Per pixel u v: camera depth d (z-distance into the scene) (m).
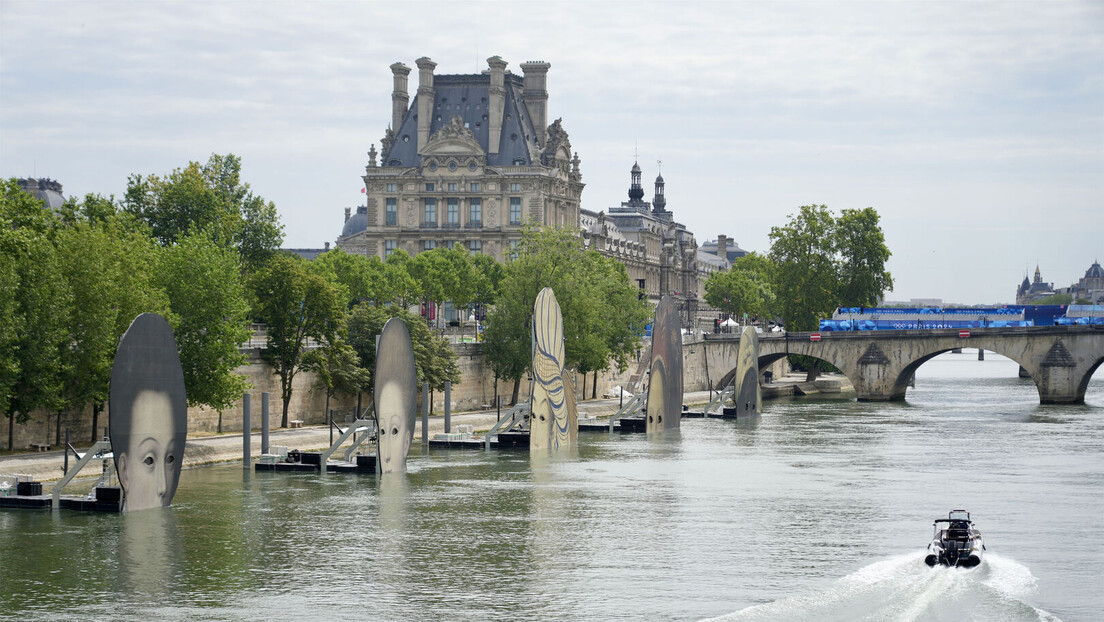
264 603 68.75
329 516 91.56
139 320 89.81
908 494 103.25
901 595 70.62
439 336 162.50
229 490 101.56
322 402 146.50
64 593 70.31
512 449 134.62
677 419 159.88
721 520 91.50
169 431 92.31
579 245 184.12
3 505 92.75
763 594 70.94
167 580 73.06
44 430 113.94
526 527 88.50
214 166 170.50
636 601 69.38
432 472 114.38
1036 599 70.62
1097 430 156.62
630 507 96.44
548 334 134.00
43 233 112.19
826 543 83.88
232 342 119.69
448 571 75.62
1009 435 150.25
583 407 183.00
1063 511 95.62
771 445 139.00
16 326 99.25
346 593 70.81
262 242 172.00
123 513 90.19
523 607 68.31
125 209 157.75
